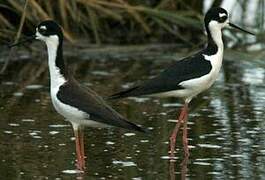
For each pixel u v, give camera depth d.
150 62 18.73
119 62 18.73
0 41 18.95
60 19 19.06
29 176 10.84
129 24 20.52
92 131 13.29
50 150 12.06
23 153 11.88
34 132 12.99
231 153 11.99
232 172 11.08
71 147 12.24
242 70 18.12
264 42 19.95
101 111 11.18
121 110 14.62
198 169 11.25
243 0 20.52
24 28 18.69
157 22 19.44
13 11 18.55
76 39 19.66
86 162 11.54
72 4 18.58
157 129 13.34
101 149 12.22
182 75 12.43
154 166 11.39
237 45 19.97
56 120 13.78
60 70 11.62
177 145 12.55
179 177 10.88
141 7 19.09
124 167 11.32
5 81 16.80
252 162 11.54
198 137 12.88
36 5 17.95
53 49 11.68
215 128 13.37
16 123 13.53
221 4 20.53
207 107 14.85
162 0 19.83
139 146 12.40
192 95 12.62
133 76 17.28
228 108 14.73
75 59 18.92
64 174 10.97
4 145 12.24
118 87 16.19
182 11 19.84
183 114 12.54
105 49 19.58
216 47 12.78
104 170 11.17
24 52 19.17
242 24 20.41
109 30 20.36
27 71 17.75
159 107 14.91
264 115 14.18
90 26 19.80
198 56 12.73
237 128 13.34
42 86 16.41
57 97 11.46
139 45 20.08
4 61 18.50
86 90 11.52
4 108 14.55
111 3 18.84
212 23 12.78
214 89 16.33
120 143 12.55
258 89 16.28
